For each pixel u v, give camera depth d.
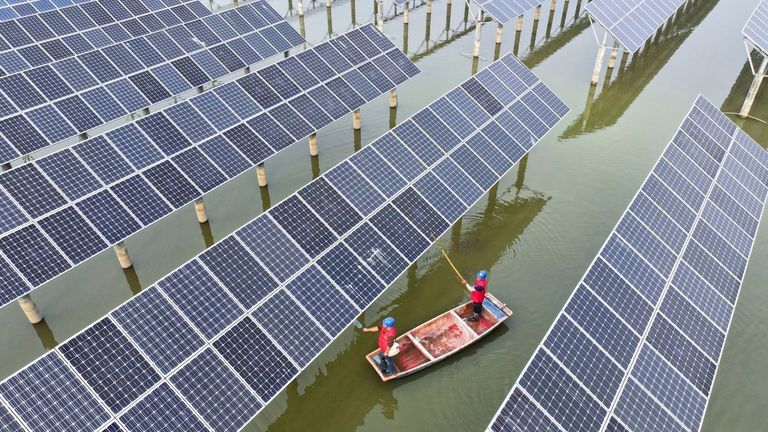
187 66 37.03
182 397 15.79
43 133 28.73
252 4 45.84
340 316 19.02
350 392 20.41
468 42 51.88
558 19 57.81
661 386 15.88
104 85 32.66
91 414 14.85
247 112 29.45
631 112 39.22
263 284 18.81
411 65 37.97
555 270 25.39
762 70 35.78
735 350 21.42
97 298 24.28
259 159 27.94
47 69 32.38
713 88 42.75
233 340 17.31
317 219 21.16
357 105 33.59
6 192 21.42
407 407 19.89
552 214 28.77
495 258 26.17
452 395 20.19
